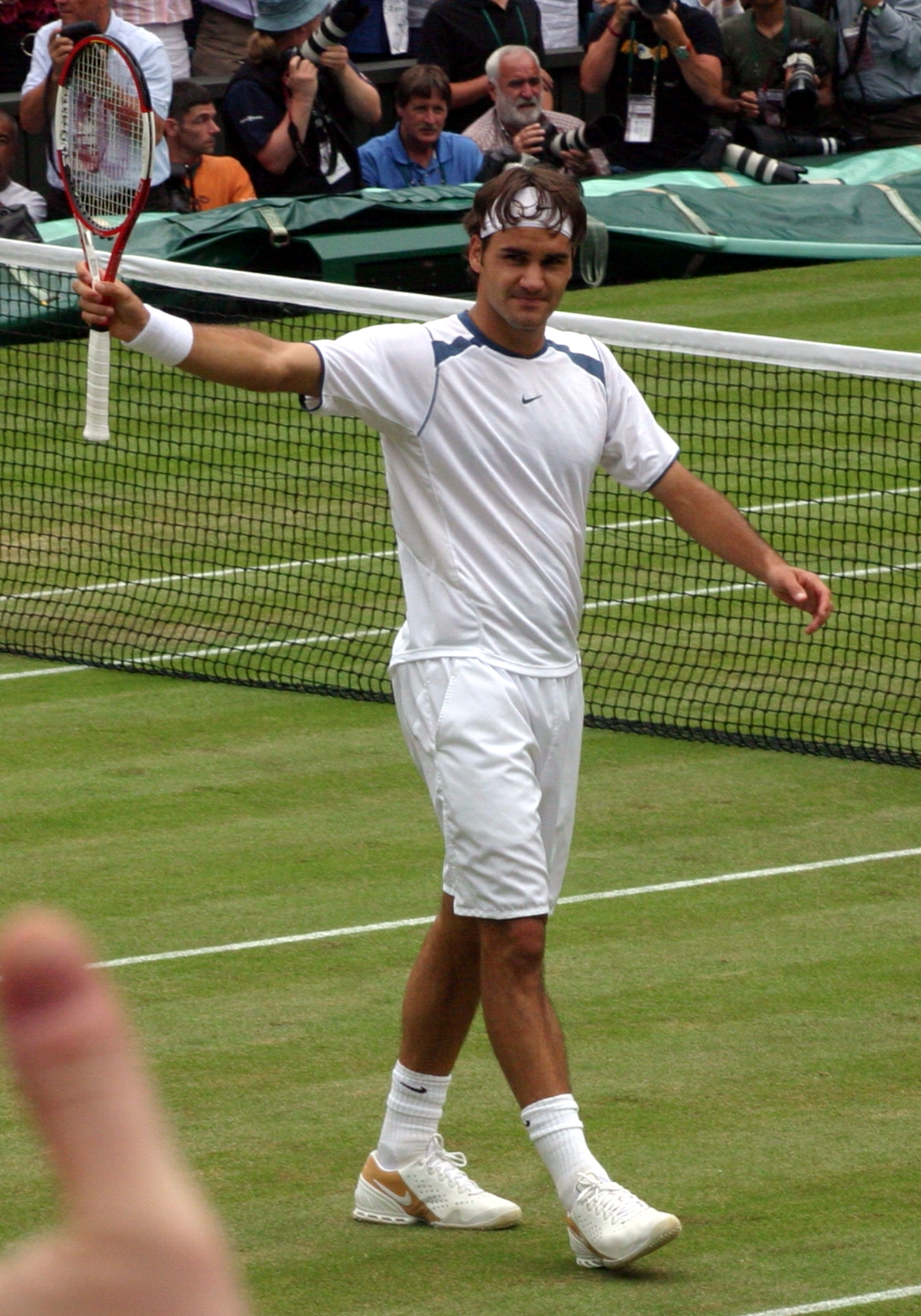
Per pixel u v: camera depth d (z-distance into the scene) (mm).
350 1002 19375
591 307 57281
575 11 70000
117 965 20312
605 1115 16609
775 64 65188
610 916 21797
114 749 28219
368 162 58625
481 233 13453
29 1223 14539
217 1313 2020
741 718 29594
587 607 35625
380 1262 13883
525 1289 13336
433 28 62031
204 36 63719
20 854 23906
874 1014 18906
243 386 13188
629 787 26516
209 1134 16297
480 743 13391
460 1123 16609
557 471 13727
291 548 39031
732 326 54906
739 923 21516
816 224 62219
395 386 13469
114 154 18828
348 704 30438
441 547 13680
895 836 24406
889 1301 13000
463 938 13922
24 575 37344
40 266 36406
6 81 61969
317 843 24328
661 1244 13078
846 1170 15383
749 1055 17922
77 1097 2045
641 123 62406
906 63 67938
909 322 54938
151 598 36031
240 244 54562
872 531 39406
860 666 32031
